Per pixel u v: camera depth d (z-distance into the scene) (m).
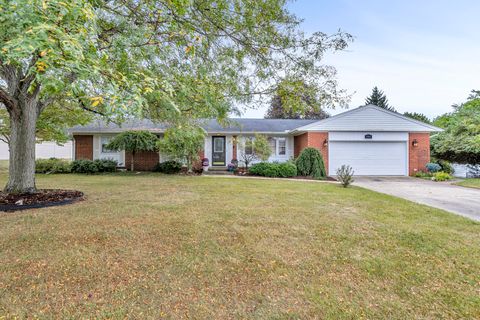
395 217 4.62
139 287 2.29
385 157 13.52
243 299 2.14
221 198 6.32
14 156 5.75
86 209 5.00
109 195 6.64
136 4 3.40
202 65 4.21
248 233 3.69
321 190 7.82
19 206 4.92
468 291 2.27
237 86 4.41
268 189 7.93
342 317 1.92
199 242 3.33
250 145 14.59
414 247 3.22
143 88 2.71
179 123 4.75
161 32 3.41
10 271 2.51
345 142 13.50
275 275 2.53
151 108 4.53
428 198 6.80
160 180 10.25
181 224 4.07
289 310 2.00
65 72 2.17
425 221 4.38
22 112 5.68
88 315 1.92
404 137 13.48
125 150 13.86
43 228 3.80
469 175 14.06
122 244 3.23
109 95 2.22
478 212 5.16
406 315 1.95
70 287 2.27
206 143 15.65
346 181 8.73
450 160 14.79
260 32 3.99
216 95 4.07
